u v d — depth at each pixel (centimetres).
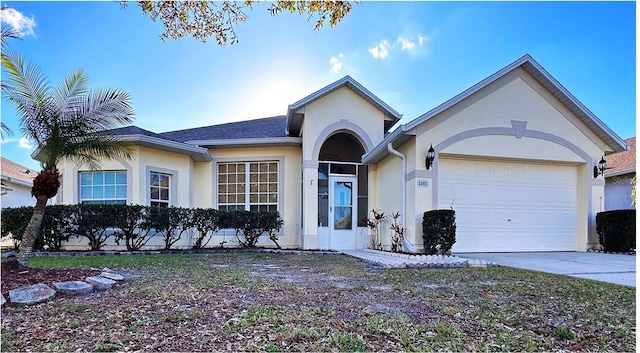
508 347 305
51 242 1040
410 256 884
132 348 296
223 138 1388
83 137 776
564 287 541
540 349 303
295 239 1336
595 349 304
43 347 297
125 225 1047
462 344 311
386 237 1222
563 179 1152
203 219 1153
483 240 1073
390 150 1073
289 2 630
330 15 649
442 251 937
